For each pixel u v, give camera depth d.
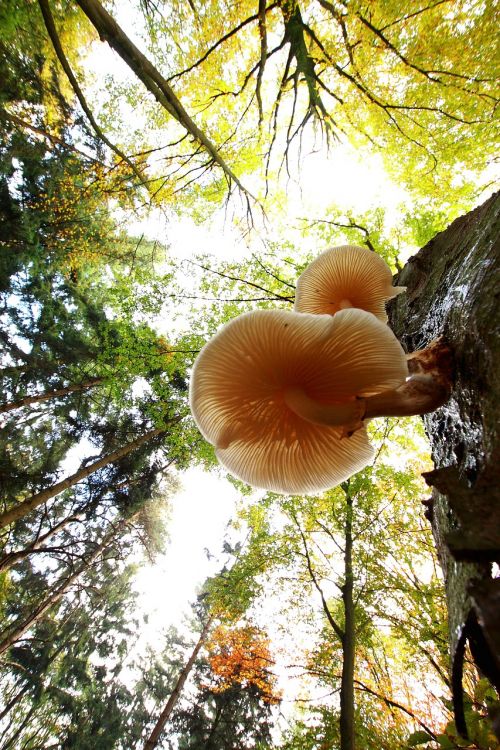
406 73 7.30
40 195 9.70
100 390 13.84
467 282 1.69
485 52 6.54
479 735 1.95
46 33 8.32
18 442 13.05
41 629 17.53
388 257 7.20
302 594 7.89
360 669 8.02
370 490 6.97
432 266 2.66
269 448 2.27
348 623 6.07
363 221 7.80
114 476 13.08
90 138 11.07
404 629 6.29
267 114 9.80
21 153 9.17
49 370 11.74
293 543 7.79
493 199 2.04
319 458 2.32
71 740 17.12
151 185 8.91
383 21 6.73
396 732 6.09
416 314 2.63
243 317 1.59
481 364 1.37
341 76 7.95
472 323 1.49
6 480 8.74
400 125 8.20
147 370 7.82
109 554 17.14
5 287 10.11
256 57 8.52
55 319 12.34
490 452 1.17
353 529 7.30
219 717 15.48
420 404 1.66
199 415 1.90
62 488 9.38
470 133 7.83
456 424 1.60
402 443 7.97
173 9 7.44
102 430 12.57
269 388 1.95
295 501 7.55
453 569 1.26
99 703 19.23
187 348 7.48
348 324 1.63
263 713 15.77
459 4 6.12
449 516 1.48
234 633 9.93
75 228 10.38
